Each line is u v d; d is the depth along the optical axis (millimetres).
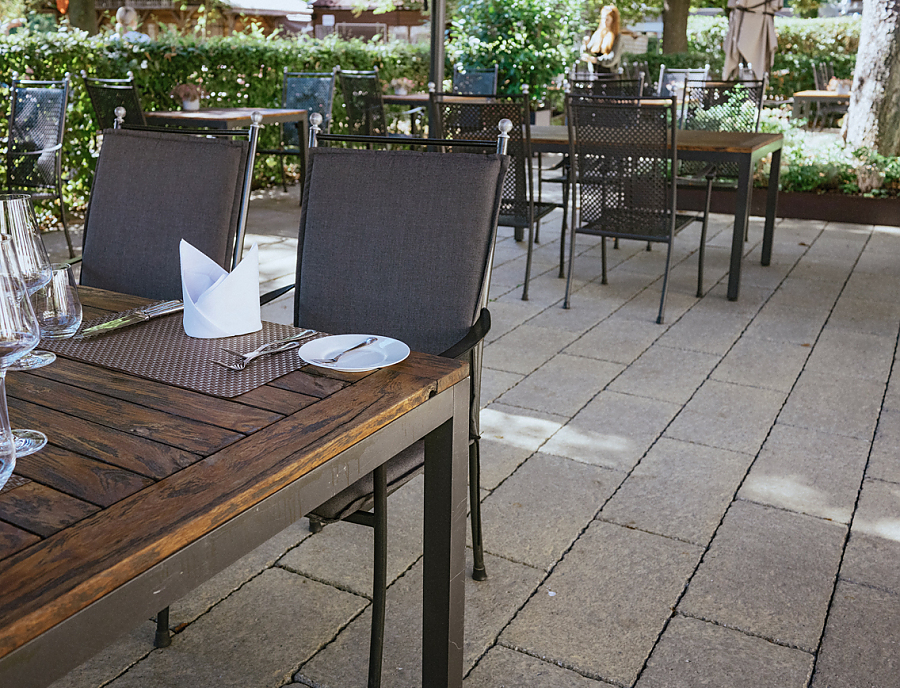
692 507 2158
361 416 1029
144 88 6293
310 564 1908
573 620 1710
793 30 13586
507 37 8914
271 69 7152
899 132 6316
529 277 4055
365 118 6164
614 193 3717
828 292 4188
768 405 2820
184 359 1244
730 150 3807
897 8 6121
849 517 2111
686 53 13695
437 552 1306
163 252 1972
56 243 5133
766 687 1521
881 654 1607
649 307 3939
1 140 5344
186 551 793
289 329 1402
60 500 823
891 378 3068
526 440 2551
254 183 7266
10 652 652
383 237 1734
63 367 1209
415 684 1529
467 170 1684
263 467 896
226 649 1621
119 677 1539
